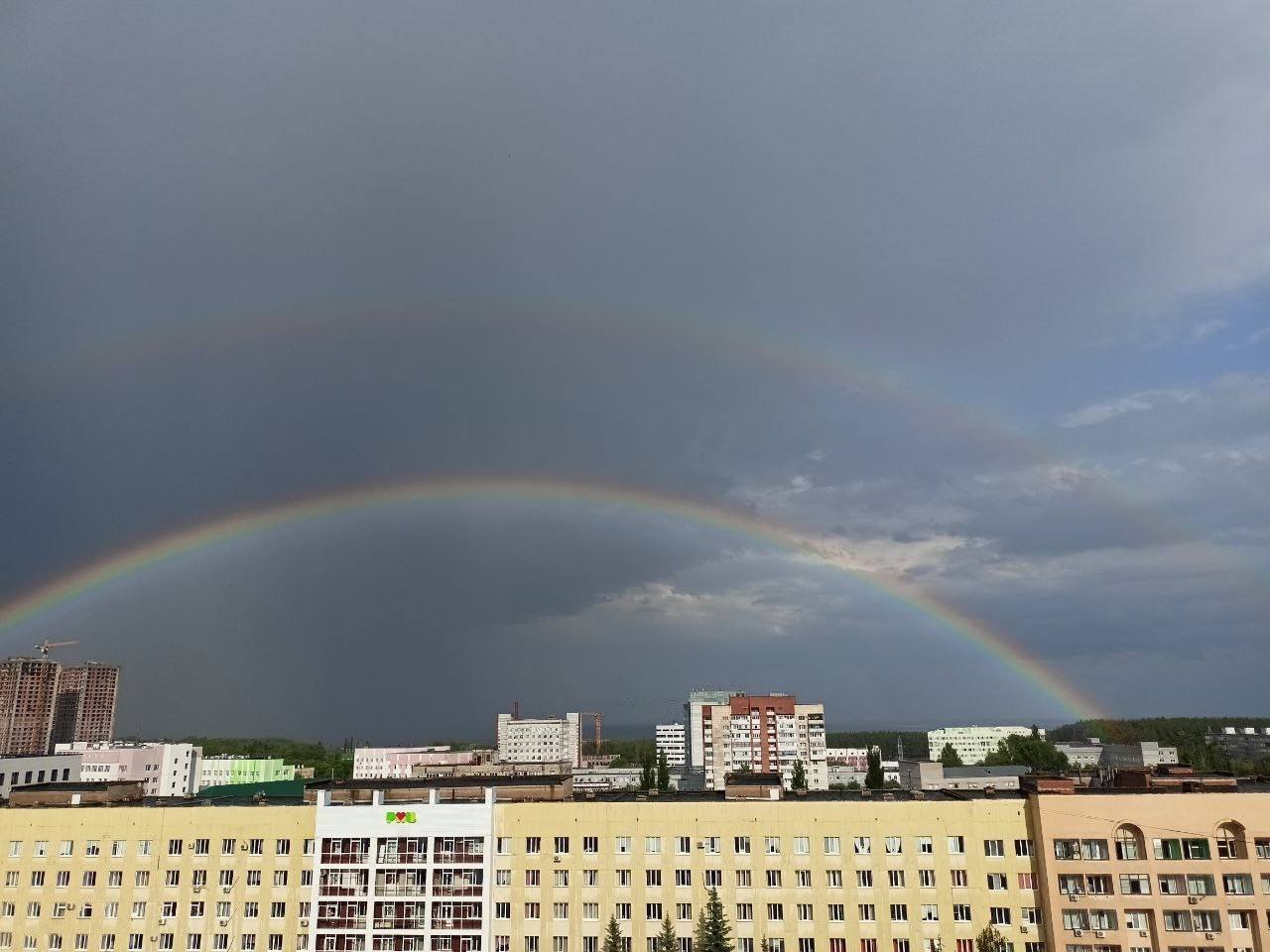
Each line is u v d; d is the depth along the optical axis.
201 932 100.75
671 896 98.69
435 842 100.94
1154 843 94.06
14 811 105.31
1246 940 91.44
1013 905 96.19
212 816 103.56
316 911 100.06
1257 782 112.25
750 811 100.31
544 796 107.00
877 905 97.19
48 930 102.00
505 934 98.75
